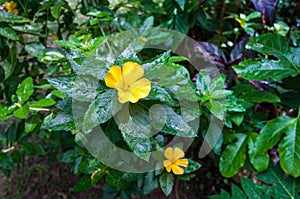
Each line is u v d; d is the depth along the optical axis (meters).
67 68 0.43
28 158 0.85
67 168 0.83
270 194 0.58
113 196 0.63
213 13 0.70
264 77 0.51
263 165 0.54
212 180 0.78
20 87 0.42
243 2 0.69
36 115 0.47
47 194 0.79
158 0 0.67
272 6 0.53
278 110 0.69
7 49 0.54
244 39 0.59
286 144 0.51
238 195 0.59
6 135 0.61
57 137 0.62
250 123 0.56
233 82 0.64
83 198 0.78
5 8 0.54
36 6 0.58
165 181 0.41
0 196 0.78
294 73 0.51
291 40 0.63
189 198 0.77
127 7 0.61
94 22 0.49
